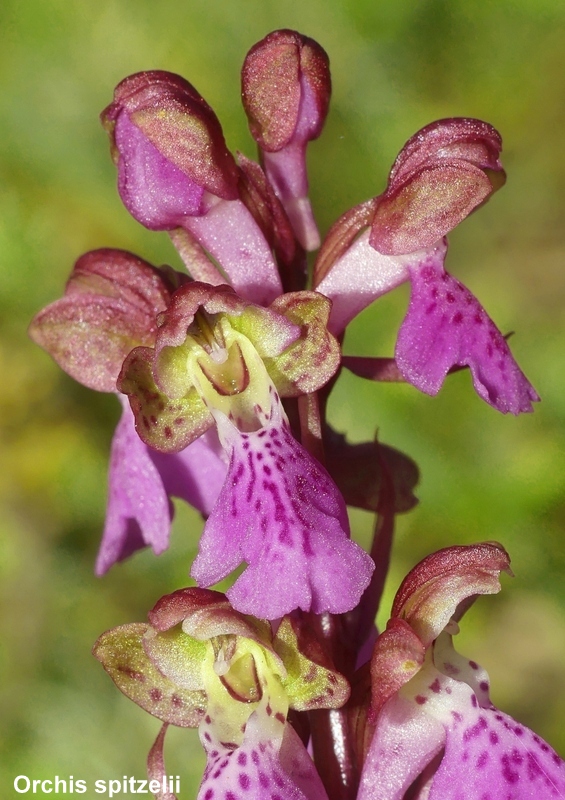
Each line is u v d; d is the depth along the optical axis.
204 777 0.10
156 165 0.11
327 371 0.11
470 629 0.20
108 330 0.11
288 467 0.10
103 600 0.21
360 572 0.10
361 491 0.11
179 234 0.11
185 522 0.21
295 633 0.11
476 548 0.11
